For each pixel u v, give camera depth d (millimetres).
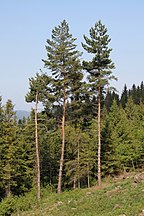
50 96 37125
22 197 40188
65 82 36938
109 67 36562
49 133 40344
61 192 38750
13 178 45438
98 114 38062
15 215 31688
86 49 37156
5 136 42188
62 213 26859
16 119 43312
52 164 53125
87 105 38625
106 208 23953
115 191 27812
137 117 70562
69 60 36906
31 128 43188
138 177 28484
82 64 37250
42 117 38594
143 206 21375
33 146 48656
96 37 36844
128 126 56281
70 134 42688
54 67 37062
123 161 49938
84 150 44531
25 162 46344
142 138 50938
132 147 50750
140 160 51500
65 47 37250
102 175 49156
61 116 39250
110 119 54500
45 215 28297
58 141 51812
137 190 25469
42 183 49062
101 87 37062
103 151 47875
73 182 48406
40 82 37594
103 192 29125
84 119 41812
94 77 36344
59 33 37469
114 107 57844
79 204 27859
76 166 43812
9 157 41594
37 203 34781
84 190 36375
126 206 22422
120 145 49938
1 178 42000
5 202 33000
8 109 42688
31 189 45500
